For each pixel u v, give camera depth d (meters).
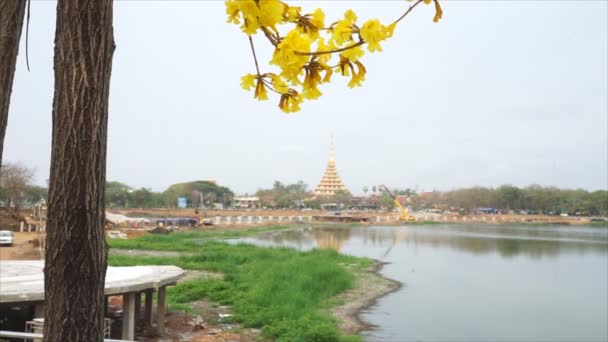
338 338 10.84
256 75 1.75
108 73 2.02
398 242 47.91
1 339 7.60
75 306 1.93
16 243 28.31
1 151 2.09
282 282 16.84
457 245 44.44
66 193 1.92
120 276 9.49
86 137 1.93
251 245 34.59
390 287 20.61
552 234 63.09
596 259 33.16
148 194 89.25
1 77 2.08
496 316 15.92
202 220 66.38
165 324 11.23
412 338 12.87
